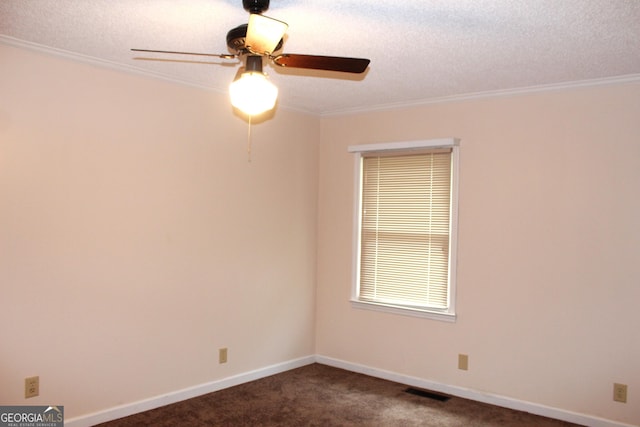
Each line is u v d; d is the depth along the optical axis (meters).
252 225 4.16
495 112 3.78
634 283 3.25
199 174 3.77
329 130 4.71
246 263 4.12
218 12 2.38
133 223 3.39
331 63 2.29
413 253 4.19
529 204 3.64
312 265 4.72
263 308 4.27
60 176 3.04
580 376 3.43
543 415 3.55
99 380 3.24
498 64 3.08
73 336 3.12
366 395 3.90
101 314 3.24
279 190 4.39
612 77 3.29
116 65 3.25
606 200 3.35
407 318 4.20
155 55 3.08
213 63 3.19
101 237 3.23
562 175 3.51
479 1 2.17
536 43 2.69
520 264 3.67
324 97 4.05
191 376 3.75
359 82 3.57
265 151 4.26
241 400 3.73
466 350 3.89
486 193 3.82
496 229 3.77
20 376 2.91
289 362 4.52
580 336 3.43
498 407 3.70
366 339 4.44
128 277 3.37
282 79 3.51
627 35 2.54
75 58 3.08
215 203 3.88
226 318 3.98
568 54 2.86
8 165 2.84
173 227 3.61
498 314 3.76
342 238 4.61
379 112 4.38
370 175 4.44
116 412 3.32
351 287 4.53
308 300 4.69
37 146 2.95
